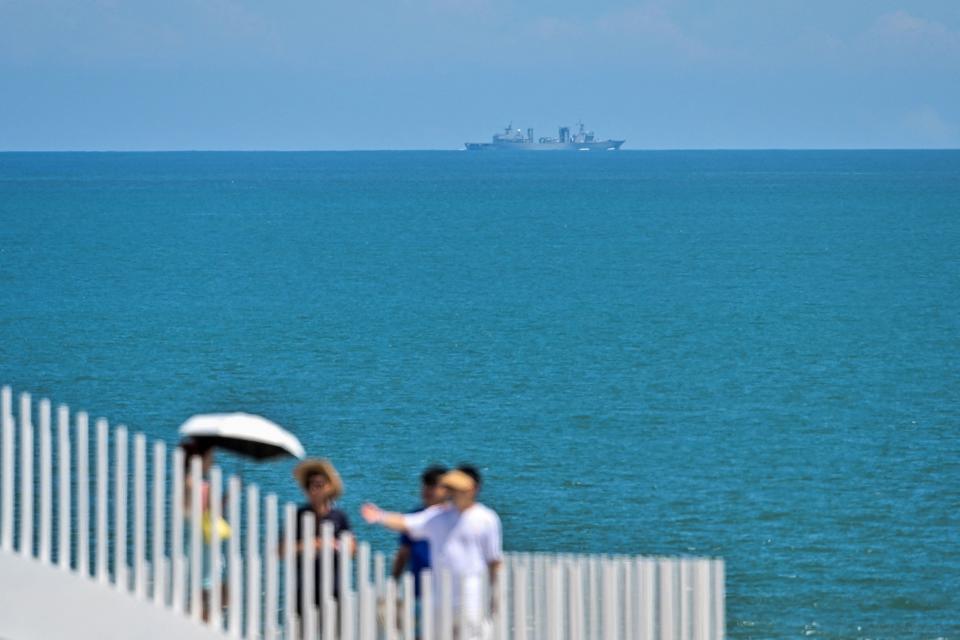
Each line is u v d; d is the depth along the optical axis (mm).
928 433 137375
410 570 48031
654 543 96562
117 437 45844
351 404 152750
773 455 126188
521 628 45719
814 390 164750
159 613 45438
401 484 113938
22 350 191500
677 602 51375
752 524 101500
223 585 49094
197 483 45250
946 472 118875
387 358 189500
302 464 47094
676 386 166875
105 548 46156
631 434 136625
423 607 44469
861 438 134750
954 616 80500
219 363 182500
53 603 46125
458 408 150375
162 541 45531
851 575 88250
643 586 49188
